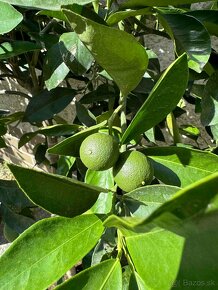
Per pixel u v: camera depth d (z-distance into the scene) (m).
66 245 0.20
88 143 0.21
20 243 0.20
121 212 0.22
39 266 0.20
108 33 0.19
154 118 0.21
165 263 0.16
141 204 0.20
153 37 0.51
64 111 0.66
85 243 0.21
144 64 0.21
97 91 0.37
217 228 0.11
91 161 0.21
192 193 0.10
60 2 0.22
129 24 0.32
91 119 0.32
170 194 0.20
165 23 0.27
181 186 0.23
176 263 0.16
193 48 0.26
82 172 0.34
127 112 0.40
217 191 0.10
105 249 0.30
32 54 0.43
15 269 0.20
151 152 0.23
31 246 0.20
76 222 0.21
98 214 0.21
